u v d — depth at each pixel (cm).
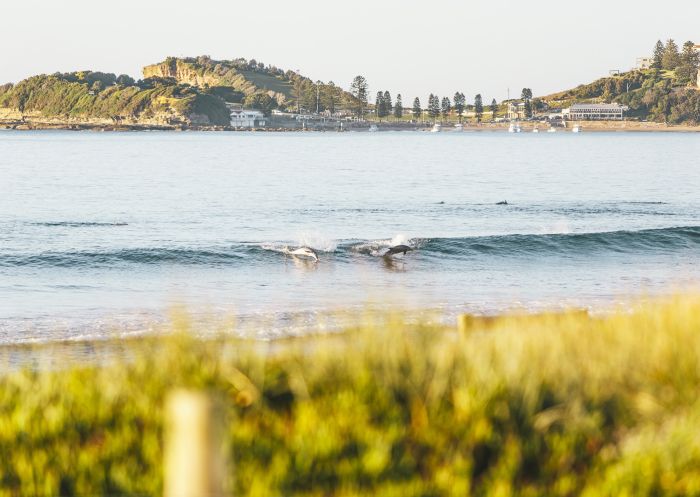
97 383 2134
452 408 1962
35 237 9625
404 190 17662
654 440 1864
